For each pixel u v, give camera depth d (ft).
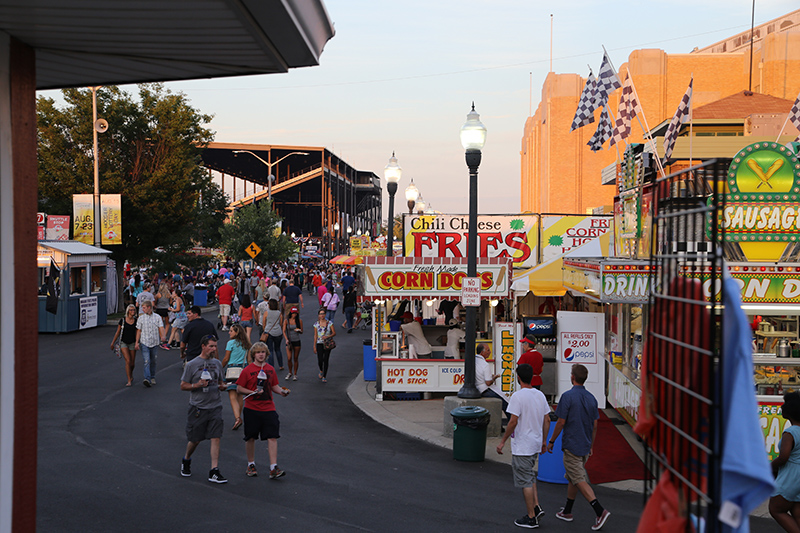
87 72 12.41
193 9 8.89
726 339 9.46
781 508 21.56
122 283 117.29
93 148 109.70
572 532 24.80
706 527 9.34
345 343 82.53
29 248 10.50
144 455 33.99
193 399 29.78
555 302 61.26
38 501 26.66
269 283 117.80
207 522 24.79
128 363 52.95
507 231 70.49
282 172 344.69
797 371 33.60
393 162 61.57
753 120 80.89
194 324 45.39
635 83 148.25
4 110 10.01
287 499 27.73
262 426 30.66
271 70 11.91
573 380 26.22
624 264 37.42
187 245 129.80
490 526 25.20
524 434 25.03
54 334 84.43
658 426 11.76
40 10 9.10
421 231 70.49
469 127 39.09
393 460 34.55
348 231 326.24
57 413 43.16
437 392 51.44
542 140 180.14
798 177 33.32
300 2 9.46
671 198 11.84
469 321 39.75
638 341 42.57
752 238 33.53
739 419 9.13
